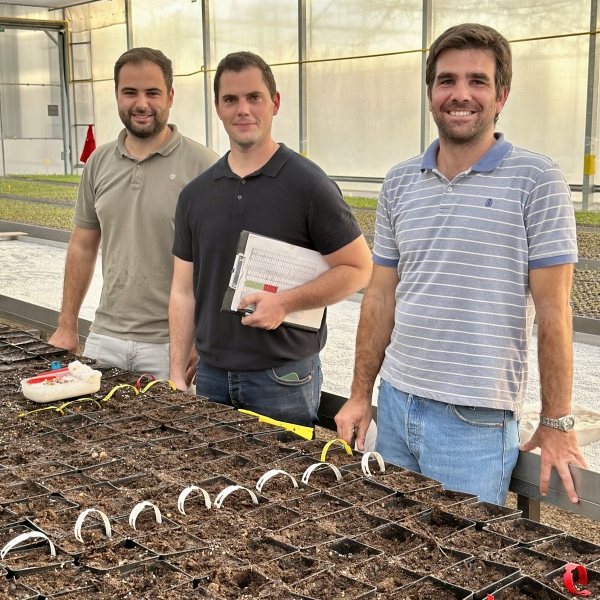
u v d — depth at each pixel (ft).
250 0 52.26
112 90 70.03
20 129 76.59
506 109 39.88
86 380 8.77
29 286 29.68
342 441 7.05
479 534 5.49
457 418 7.09
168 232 10.66
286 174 8.65
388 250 7.84
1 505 5.92
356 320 24.11
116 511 5.84
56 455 7.06
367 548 5.25
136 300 10.86
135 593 4.71
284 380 8.89
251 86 8.36
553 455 6.83
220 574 4.86
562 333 6.71
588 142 36.22
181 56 58.70
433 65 6.99
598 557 5.14
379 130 46.91
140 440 7.42
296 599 4.58
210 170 9.12
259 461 6.91
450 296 7.04
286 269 8.32
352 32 47.01
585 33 35.29
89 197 11.34
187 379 10.87
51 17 72.23
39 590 4.73
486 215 6.87
